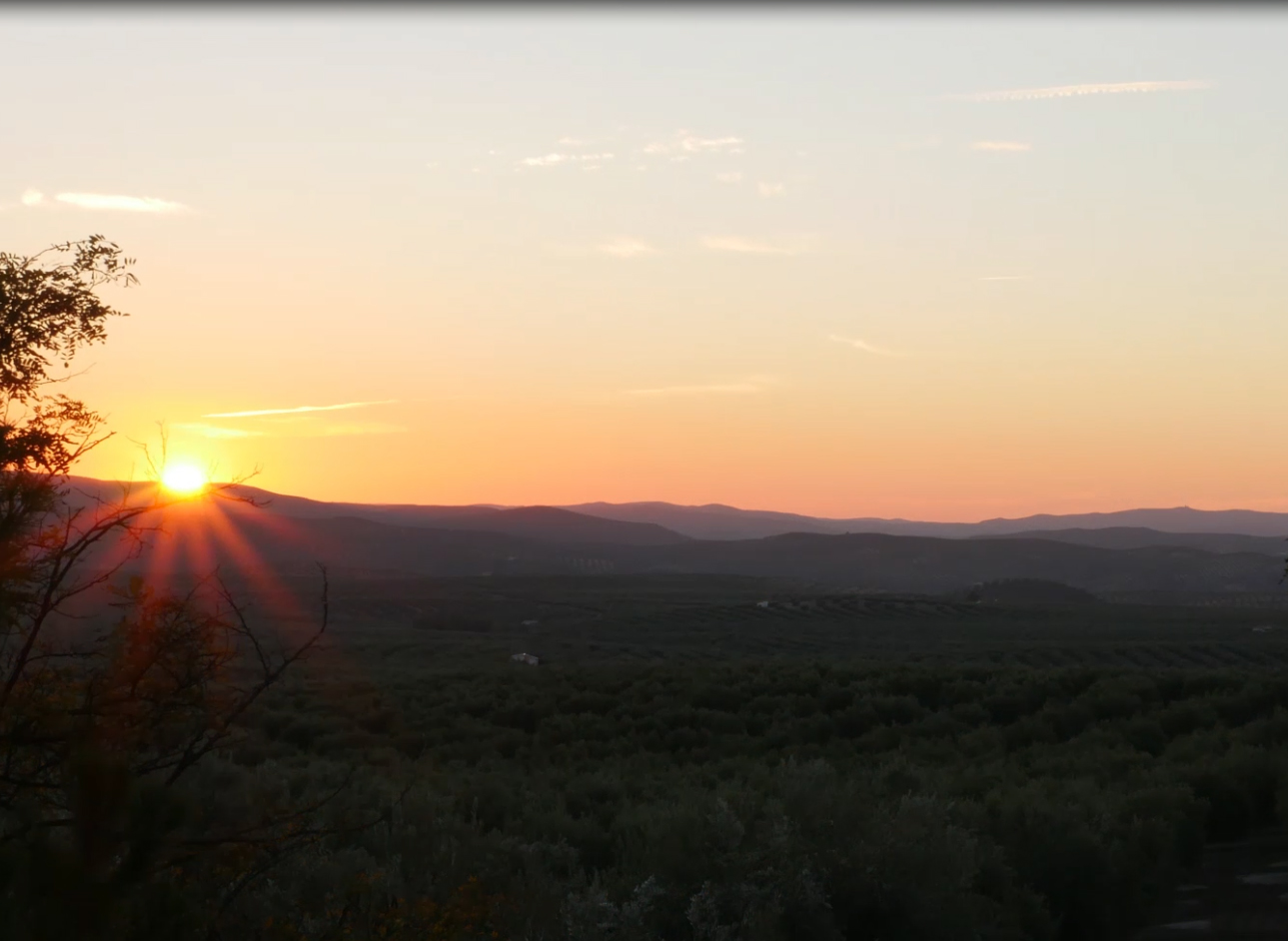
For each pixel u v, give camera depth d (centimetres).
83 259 632
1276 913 1264
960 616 14350
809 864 961
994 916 1091
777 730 3422
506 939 865
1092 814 1535
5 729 517
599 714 3909
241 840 576
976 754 2931
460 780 1944
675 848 1009
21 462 527
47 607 527
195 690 570
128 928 472
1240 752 2080
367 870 887
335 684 3850
